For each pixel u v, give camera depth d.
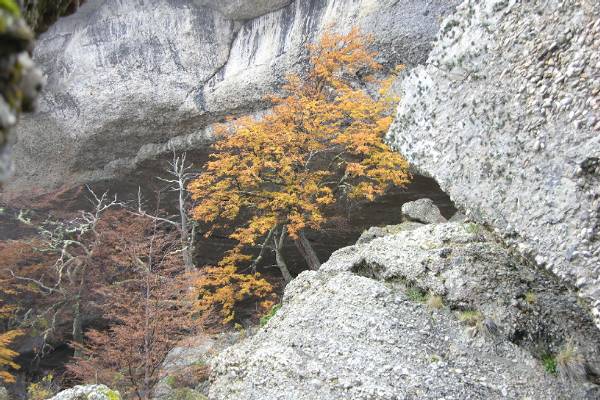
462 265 6.78
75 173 20.28
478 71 5.47
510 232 4.80
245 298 16.42
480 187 5.23
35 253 16.48
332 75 13.45
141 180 19.50
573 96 4.44
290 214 11.36
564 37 4.61
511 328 5.89
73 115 19.03
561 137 4.49
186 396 7.94
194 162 18.31
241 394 5.89
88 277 15.26
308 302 7.28
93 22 18.66
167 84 17.59
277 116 12.01
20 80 1.28
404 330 6.18
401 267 7.14
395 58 14.27
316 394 5.54
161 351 8.02
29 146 20.23
